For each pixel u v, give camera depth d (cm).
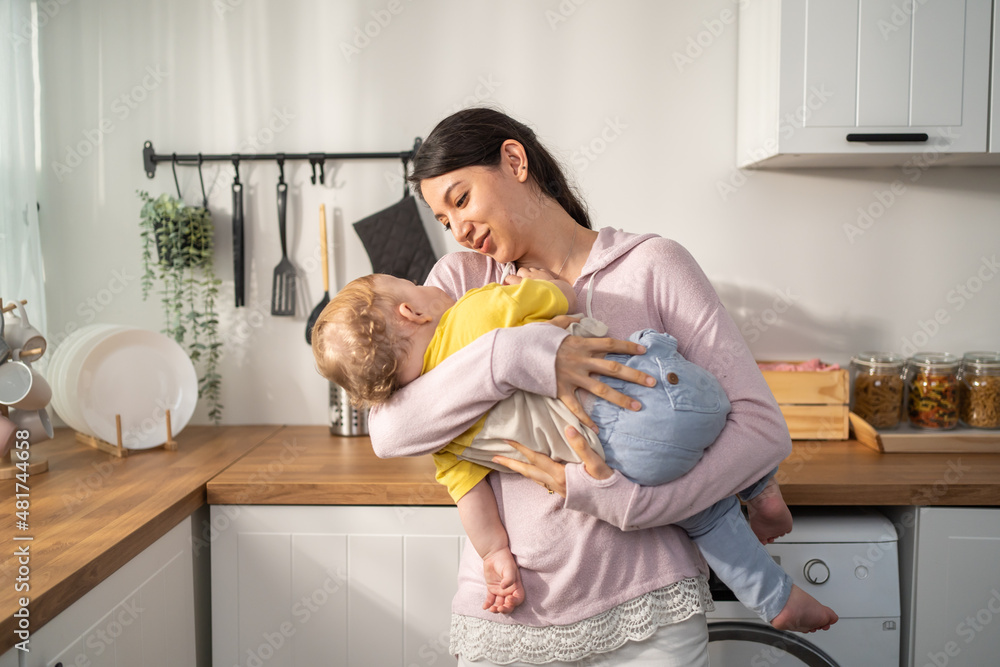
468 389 86
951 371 179
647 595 92
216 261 202
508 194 99
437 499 148
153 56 198
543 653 94
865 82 164
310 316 202
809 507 158
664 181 197
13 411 153
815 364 188
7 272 179
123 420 176
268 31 198
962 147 165
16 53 182
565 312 96
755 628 145
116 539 116
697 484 87
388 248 196
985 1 162
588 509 87
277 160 198
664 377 86
